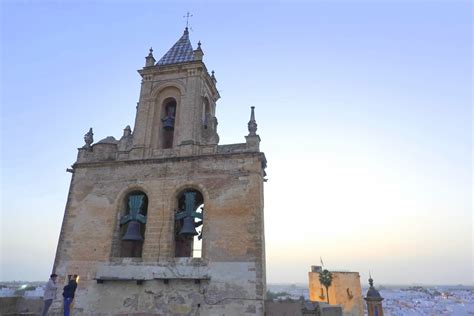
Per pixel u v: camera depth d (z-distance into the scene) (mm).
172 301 20891
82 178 26500
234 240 21484
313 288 55812
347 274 51406
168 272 21578
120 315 21266
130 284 21984
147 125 27703
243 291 20094
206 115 30484
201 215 23344
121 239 24609
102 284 22422
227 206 22594
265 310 19891
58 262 23844
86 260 23453
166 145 28953
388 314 93688
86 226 24672
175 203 24094
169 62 30469
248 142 24328
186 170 24500
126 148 27203
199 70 28547
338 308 20594
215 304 20188
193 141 25531
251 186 22750
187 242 28062
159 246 22562
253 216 21844
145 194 25281
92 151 27672
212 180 23656
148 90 29141
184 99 27828
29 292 56531
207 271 21094
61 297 22688
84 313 21828
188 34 33875
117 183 25594
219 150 24797
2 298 22641
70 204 25734
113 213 24656
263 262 21156
